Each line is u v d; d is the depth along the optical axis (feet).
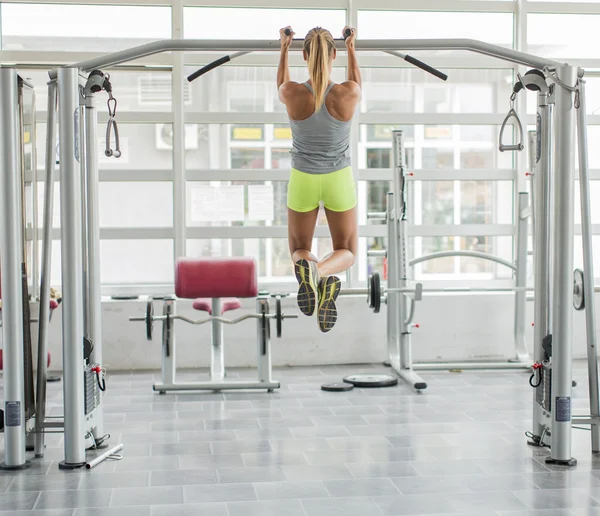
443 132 23.84
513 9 23.49
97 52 22.53
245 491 11.92
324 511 11.02
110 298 22.86
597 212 24.58
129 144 22.71
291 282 23.53
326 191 13.07
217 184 23.12
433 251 24.14
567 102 13.08
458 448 14.32
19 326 13.12
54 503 11.38
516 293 22.63
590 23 23.75
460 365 21.25
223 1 22.65
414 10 23.29
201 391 19.60
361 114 23.31
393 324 22.71
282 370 22.50
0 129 13.00
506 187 24.14
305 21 23.12
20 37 22.39
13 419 13.10
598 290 24.08
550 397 13.83
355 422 16.33
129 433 15.49
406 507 11.18
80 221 13.08
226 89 22.97
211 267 18.44
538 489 11.97
